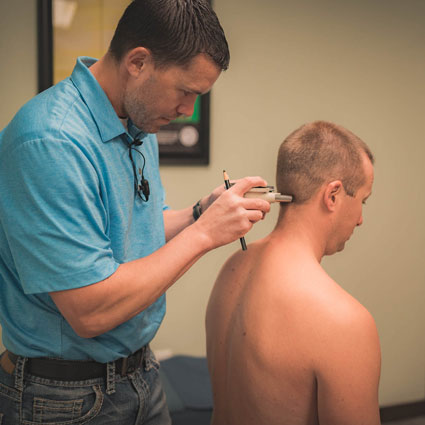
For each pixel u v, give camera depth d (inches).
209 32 35.6
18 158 34.4
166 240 54.9
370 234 101.7
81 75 38.8
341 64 94.3
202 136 87.7
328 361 35.6
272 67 90.3
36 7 77.9
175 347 93.2
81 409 41.6
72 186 34.2
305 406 37.6
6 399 42.1
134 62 36.6
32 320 40.3
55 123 35.1
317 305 36.7
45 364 40.8
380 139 99.4
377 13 95.0
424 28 98.6
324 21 92.0
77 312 35.3
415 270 105.4
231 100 89.0
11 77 78.7
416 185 103.1
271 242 42.8
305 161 41.3
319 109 94.4
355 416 35.9
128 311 36.3
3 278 40.8
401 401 107.3
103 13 79.8
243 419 40.8
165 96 37.3
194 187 89.7
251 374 39.3
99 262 35.1
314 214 41.7
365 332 36.0
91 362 41.8
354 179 41.9
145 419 48.6
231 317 42.6
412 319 106.5
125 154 41.7
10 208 35.2
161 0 35.4
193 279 92.6
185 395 79.3
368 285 102.9
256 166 92.4
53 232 33.8
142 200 44.5
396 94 98.9
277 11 88.9
